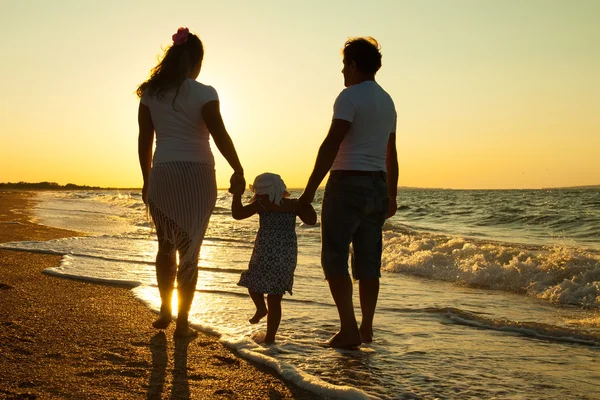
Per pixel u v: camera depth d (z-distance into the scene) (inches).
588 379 121.7
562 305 216.2
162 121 140.9
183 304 145.5
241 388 109.0
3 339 133.7
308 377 112.6
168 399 100.9
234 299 202.4
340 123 138.0
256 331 153.5
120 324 155.9
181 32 141.1
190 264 143.6
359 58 143.9
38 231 461.4
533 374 124.6
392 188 156.7
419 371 124.5
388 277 289.3
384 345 146.6
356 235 147.9
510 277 259.8
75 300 186.2
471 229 733.3
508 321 173.2
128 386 106.6
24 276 231.0
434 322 177.2
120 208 1079.6
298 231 577.9
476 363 132.0
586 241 546.3
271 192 143.8
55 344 132.4
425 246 380.5
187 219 141.4
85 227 575.2
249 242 447.8
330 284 141.8
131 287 217.8
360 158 140.5
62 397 99.0
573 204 1279.5
